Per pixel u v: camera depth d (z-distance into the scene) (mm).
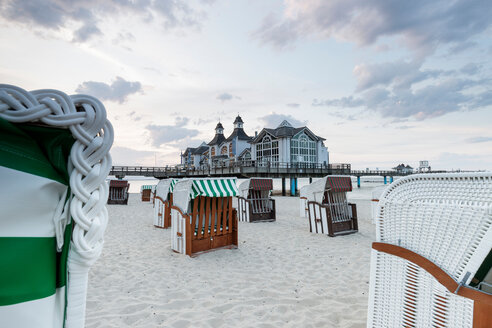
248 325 2961
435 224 1671
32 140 820
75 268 900
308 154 38062
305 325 2965
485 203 1458
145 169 48312
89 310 3234
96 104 871
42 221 821
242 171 33188
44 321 804
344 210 8188
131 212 12023
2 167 760
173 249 5855
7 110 782
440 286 1576
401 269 1810
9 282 747
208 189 5516
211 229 5801
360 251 5980
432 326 1595
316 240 7020
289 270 4750
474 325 1388
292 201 19547
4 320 739
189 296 3680
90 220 906
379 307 1913
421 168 64375
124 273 4508
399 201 1884
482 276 1507
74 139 882
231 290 3887
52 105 806
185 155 64500
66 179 891
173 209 5906
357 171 57562
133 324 2955
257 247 6258
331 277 4418
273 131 38562
